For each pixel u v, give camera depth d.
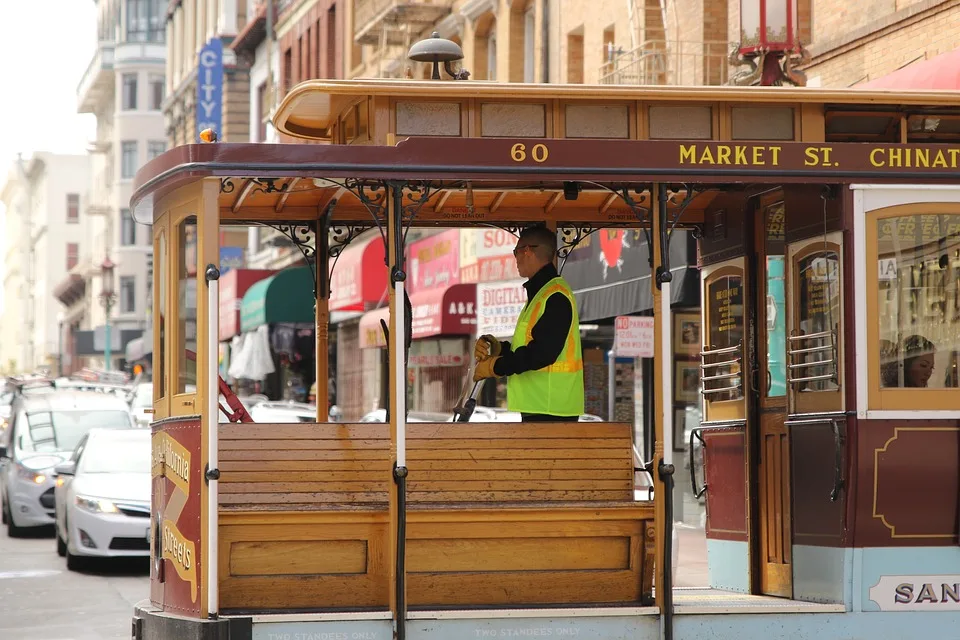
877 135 17.41
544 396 17.41
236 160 15.59
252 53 102.88
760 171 16.36
